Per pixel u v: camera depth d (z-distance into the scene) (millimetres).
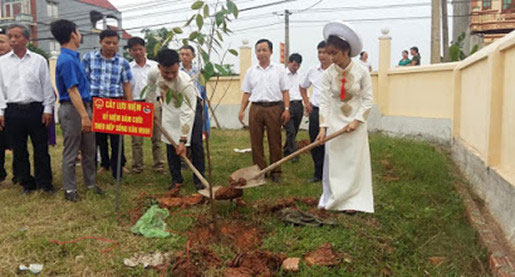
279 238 3607
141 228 3777
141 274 3070
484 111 5156
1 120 4875
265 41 5609
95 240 3600
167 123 5176
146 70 6461
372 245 3492
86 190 5160
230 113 13422
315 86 5723
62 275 3051
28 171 5062
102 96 5594
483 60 5262
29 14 33750
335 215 4191
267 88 5566
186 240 3588
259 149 5746
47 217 4156
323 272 3047
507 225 3771
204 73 3127
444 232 3707
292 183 5609
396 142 8539
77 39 4680
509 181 3777
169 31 3113
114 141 5773
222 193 4117
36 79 4832
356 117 4148
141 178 5973
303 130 12617
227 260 3250
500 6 16625
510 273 2895
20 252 3336
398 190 5016
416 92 9828
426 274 3100
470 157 5648
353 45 4109
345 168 4246
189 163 4309
